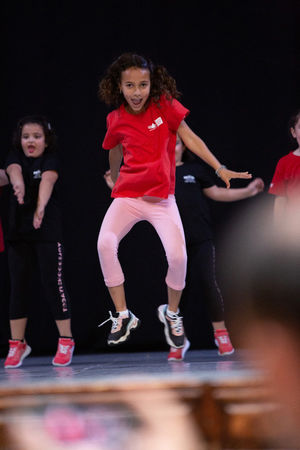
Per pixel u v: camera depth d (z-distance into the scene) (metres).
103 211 8.51
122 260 8.52
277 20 8.80
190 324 8.54
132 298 8.51
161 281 8.52
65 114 8.52
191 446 3.42
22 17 8.50
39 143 6.94
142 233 8.55
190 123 8.66
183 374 3.89
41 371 5.51
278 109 8.76
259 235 8.59
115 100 5.46
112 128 5.43
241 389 3.46
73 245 8.48
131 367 5.42
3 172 6.94
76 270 8.48
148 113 5.34
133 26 8.63
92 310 8.48
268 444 3.41
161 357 7.25
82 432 3.39
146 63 5.21
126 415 3.43
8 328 8.33
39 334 8.38
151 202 5.32
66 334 6.73
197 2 8.73
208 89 8.70
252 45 8.77
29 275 6.86
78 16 8.59
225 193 7.55
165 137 5.33
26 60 8.49
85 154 8.52
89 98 8.55
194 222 7.12
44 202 6.59
